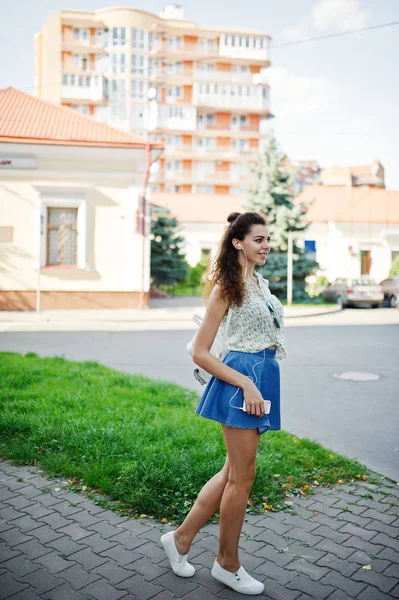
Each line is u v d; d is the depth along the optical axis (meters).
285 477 4.14
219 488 2.81
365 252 36.75
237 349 2.71
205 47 72.00
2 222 19.42
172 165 71.44
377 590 2.76
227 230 2.77
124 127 70.69
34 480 4.08
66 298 19.91
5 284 19.52
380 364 9.77
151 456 4.18
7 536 3.24
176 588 2.75
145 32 70.75
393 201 38.41
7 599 2.62
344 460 4.55
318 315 20.23
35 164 19.36
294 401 7.02
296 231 25.58
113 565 2.95
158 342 12.38
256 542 3.24
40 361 8.66
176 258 27.67
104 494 3.82
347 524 3.48
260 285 2.84
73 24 70.12
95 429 4.82
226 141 72.12
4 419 5.11
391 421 6.08
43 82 72.44
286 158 27.17
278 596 2.71
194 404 6.22
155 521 3.46
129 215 20.05
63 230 20.08
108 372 7.98
